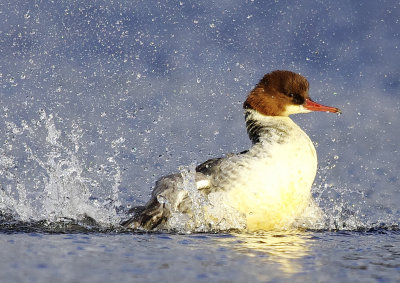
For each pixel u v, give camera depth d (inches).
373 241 327.3
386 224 379.2
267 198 350.0
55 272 243.9
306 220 366.6
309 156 363.6
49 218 356.5
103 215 367.2
